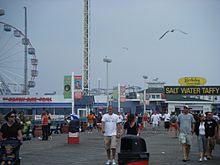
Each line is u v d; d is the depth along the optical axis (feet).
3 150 34.01
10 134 34.76
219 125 52.34
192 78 178.09
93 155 57.77
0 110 206.80
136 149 33.17
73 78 124.36
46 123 88.02
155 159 53.47
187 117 51.13
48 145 74.13
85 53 422.00
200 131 52.21
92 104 203.62
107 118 46.60
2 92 244.83
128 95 338.54
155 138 99.35
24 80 253.65
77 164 48.11
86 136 104.37
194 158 54.85
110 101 209.67
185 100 259.80
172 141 88.38
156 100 327.26
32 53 248.32
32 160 51.62
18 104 205.87
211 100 269.44
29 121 92.63
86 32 426.51
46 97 203.31
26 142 80.89
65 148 68.39
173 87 170.91
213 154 60.23
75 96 126.82
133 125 46.37
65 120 123.24
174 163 49.26
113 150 46.42
